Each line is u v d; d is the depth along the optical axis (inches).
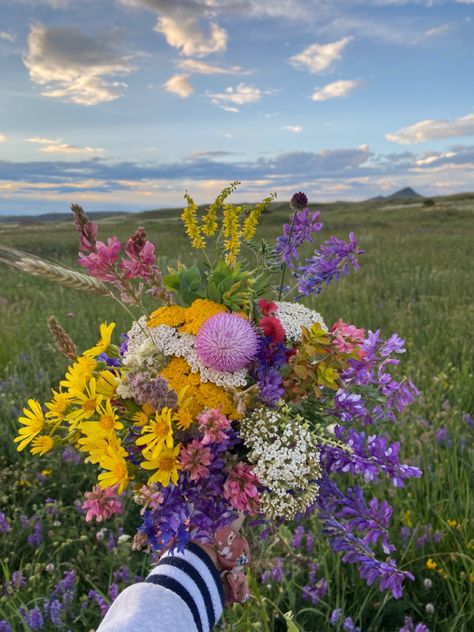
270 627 88.1
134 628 36.0
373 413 56.5
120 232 1047.0
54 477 140.6
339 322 52.4
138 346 50.1
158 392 42.3
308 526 114.8
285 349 49.7
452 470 130.1
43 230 1294.3
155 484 43.8
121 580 105.6
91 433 43.9
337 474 122.9
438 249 598.9
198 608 41.3
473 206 1876.2
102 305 315.3
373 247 636.7
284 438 43.6
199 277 53.0
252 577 62.6
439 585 104.0
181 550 43.7
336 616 90.6
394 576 55.8
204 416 42.7
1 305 330.6
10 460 151.2
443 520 112.8
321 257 61.2
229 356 44.9
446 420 154.6
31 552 115.7
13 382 191.5
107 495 46.7
